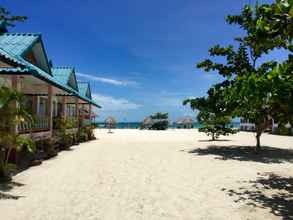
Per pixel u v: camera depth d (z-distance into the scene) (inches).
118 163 491.8
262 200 276.7
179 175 394.3
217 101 687.1
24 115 339.3
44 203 258.8
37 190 303.0
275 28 251.4
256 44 327.3
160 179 367.2
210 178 376.5
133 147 777.6
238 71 652.7
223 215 233.8
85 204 258.7
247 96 285.0
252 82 262.5
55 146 621.6
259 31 268.7
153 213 237.8
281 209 249.8
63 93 761.0
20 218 220.1
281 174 407.5
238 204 263.3
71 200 270.1
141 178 371.9
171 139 1142.3
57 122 708.0
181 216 231.1
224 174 404.8
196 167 460.1
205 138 1231.5
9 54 518.0
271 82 253.8
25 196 279.4
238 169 445.4
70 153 625.3
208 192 305.3
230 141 1046.4
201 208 251.3
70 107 1135.0
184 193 300.2
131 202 267.1
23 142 345.4
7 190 299.3
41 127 550.9
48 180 351.3
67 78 888.3
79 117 979.3
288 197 287.3
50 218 221.8
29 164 459.5
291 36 256.2
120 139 1112.8
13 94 325.4
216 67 676.7
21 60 538.6
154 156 590.6
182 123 3014.3
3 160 371.6
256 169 447.8
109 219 222.8
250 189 318.7
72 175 384.8
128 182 348.2
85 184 334.3
